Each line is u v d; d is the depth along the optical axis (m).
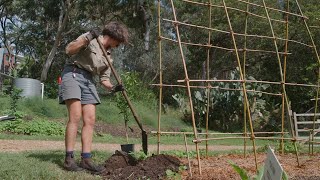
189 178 5.02
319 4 23.58
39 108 18.92
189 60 30.53
